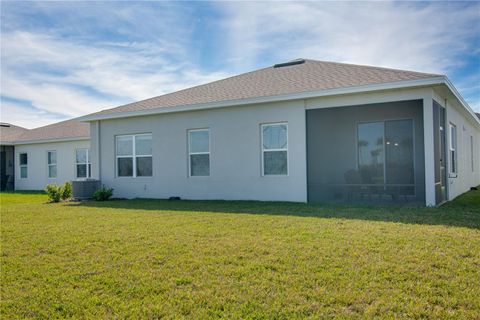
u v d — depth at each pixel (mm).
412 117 10438
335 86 9125
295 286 3305
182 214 7625
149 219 7031
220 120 10719
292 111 9727
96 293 3307
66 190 12461
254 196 10242
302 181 9641
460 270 3582
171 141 11500
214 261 4082
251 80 12273
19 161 19562
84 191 12086
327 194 11359
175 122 11430
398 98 8492
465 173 13383
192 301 3072
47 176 18359
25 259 4367
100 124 12805
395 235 5020
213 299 3094
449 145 10266
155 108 11484
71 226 6441
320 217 6762
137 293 3275
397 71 9211
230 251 4461
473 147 15922
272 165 10148
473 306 2848
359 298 3023
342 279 3428
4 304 3119
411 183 10445
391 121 10734
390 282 3336
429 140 8141
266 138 10211
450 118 10547
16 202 11703
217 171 10773
